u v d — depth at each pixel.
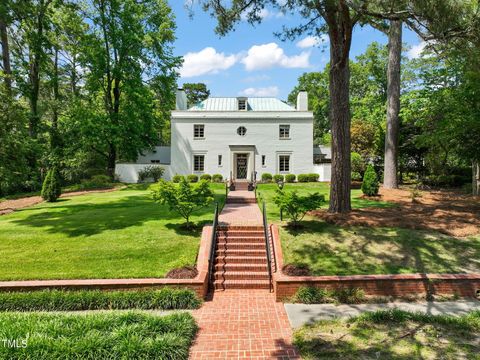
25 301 7.27
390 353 5.38
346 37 10.41
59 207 16.56
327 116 55.50
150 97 31.62
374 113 36.66
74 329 5.88
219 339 6.04
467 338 5.83
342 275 8.34
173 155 30.25
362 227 11.09
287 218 12.68
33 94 27.72
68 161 27.66
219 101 33.00
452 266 8.72
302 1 9.05
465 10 8.41
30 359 5.04
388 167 21.75
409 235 10.39
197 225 12.02
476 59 9.74
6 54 25.97
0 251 9.81
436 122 16.92
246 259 9.55
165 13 31.19
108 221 12.74
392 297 7.84
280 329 6.42
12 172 18.38
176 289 7.79
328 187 24.83
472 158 15.76
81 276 8.35
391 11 8.84
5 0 23.28
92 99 30.61
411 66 24.66
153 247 10.07
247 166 30.53
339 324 6.48
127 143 30.25
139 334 5.70
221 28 11.19
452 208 14.48
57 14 28.02
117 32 27.97
